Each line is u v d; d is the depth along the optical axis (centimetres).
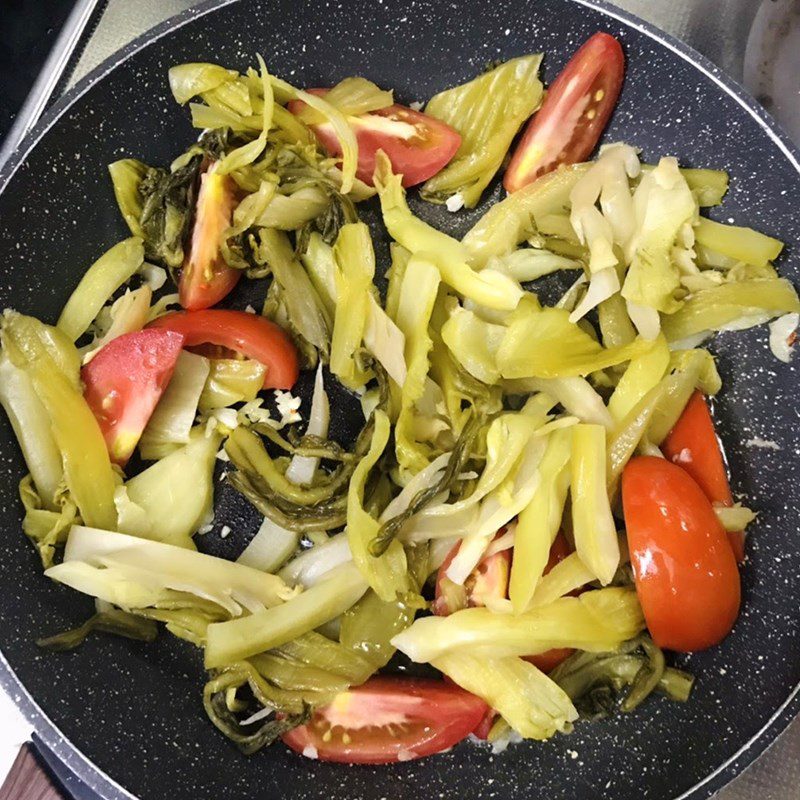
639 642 26
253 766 27
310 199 29
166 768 26
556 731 27
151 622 27
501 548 27
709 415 28
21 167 27
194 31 28
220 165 28
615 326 28
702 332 29
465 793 27
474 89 30
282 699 26
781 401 28
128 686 27
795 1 29
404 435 27
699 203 29
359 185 30
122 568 26
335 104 29
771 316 28
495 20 29
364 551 26
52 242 28
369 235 28
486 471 26
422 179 30
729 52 31
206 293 29
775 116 30
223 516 29
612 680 27
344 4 28
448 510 27
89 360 27
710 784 24
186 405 28
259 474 28
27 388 27
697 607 25
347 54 30
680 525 25
